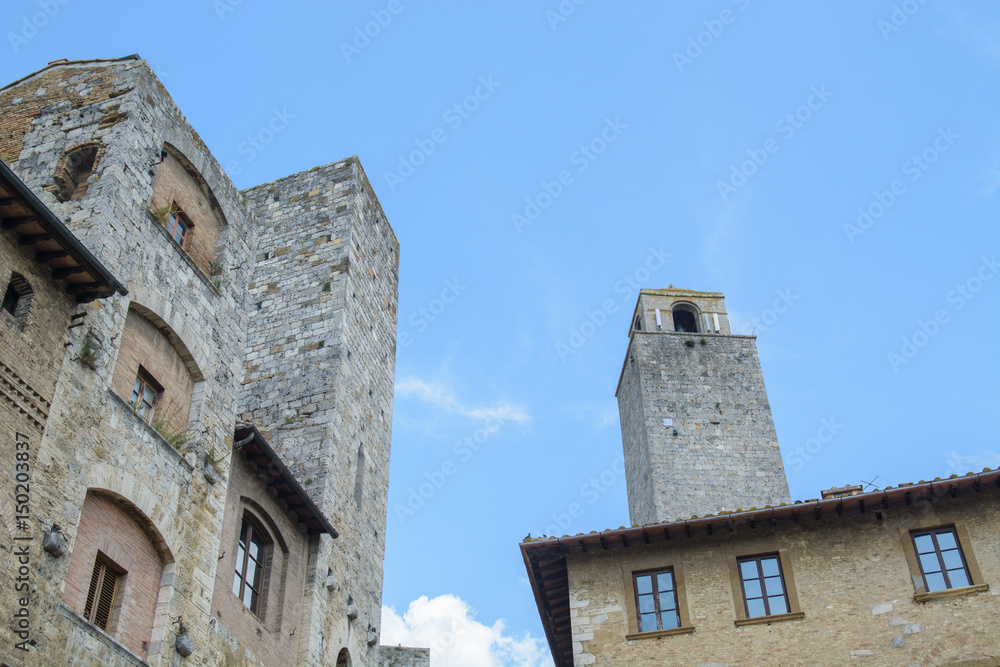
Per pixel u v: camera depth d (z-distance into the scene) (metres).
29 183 23.84
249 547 25.95
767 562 27.88
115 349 21.52
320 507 30.06
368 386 35.94
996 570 26.11
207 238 27.34
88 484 19.47
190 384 24.56
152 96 26.00
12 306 18.94
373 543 33.41
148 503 21.23
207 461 23.77
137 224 23.70
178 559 21.78
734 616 27.05
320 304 35.50
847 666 25.56
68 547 18.33
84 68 26.45
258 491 26.50
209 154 28.03
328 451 31.34
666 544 28.70
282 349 34.53
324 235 37.88
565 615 30.55
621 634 27.38
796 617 26.61
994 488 27.31
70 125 25.03
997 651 24.91
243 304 27.77
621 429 61.69
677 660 26.61
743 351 58.09
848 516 28.03
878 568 27.00
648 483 52.50
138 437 21.48
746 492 51.47
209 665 22.08
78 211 22.70
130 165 24.12
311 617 27.27
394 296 41.09
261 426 32.56
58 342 19.45
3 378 17.78
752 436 53.84
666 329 60.72
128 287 22.62
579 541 28.53
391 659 39.53
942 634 25.50
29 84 26.58
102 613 19.58
